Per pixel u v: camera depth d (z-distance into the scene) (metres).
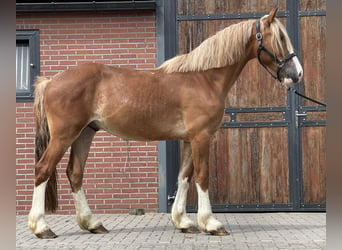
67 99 5.76
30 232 6.34
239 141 7.82
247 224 6.82
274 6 7.84
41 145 5.98
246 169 7.81
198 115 5.83
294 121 7.77
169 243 5.51
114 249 5.24
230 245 5.36
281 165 7.79
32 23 7.93
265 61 6.00
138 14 7.91
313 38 7.79
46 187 5.91
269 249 5.16
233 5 7.86
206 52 5.97
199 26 7.87
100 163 7.82
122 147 7.84
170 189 7.80
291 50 5.93
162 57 7.87
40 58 7.93
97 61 7.91
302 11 7.80
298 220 7.13
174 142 7.82
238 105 7.80
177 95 5.91
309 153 7.77
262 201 7.80
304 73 7.79
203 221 5.91
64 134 5.75
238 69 6.07
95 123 6.07
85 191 7.82
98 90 5.90
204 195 5.90
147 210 7.80
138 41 7.90
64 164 7.87
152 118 5.91
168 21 7.87
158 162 7.81
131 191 7.82
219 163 7.83
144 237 5.89
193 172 6.25
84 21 7.92
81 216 6.14
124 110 5.88
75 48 7.92
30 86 7.93
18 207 7.86
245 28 6.02
